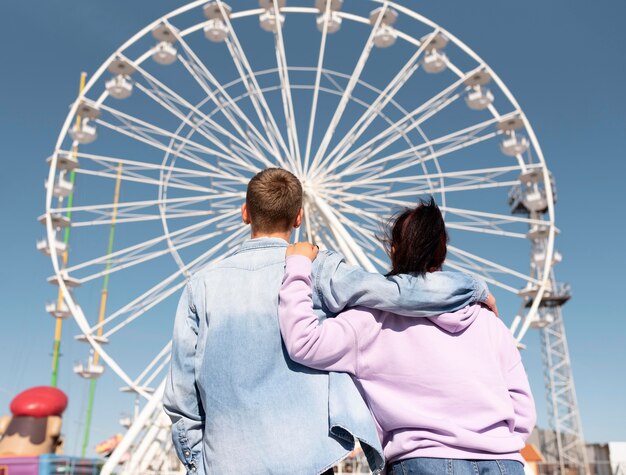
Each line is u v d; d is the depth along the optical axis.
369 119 21.78
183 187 21.86
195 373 2.74
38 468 13.78
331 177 21.59
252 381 2.60
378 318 2.80
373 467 2.59
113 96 23.45
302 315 2.61
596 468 44.47
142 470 18.06
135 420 16.97
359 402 2.62
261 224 3.03
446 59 24.06
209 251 21.06
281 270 2.81
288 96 21.83
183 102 21.61
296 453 2.47
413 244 2.85
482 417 2.64
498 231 22.36
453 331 2.80
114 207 21.38
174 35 23.45
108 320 20.28
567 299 46.97
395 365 2.73
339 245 19.86
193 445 2.73
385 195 22.05
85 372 22.50
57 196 22.77
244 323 2.69
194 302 2.86
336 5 24.27
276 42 22.72
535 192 23.14
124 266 21.02
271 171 3.09
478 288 2.87
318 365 2.65
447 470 2.54
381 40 24.14
